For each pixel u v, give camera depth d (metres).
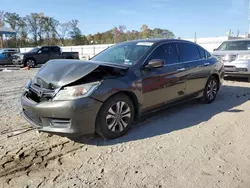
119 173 2.76
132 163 2.97
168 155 3.17
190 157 3.12
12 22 63.88
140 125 4.25
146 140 3.62
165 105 4.50
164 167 2.88
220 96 6.61
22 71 14.42
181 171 2.80
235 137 3.75
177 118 4.64
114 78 3.59
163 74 4.27
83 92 3.21
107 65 3.64
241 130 4.04
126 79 3.68
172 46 4.75
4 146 3.41
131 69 3.86
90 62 3.69
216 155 3.18
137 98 3.83
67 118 3.17
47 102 3.23
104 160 3.05
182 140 3.63
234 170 2.82
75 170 2.83
